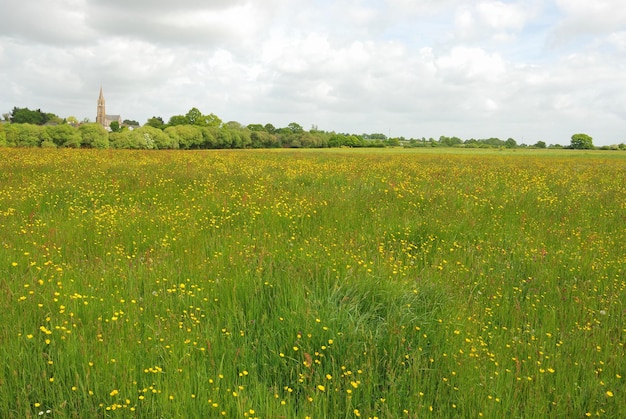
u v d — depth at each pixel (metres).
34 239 6.42
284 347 3.75
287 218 8.34
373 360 3.61
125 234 7.04
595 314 4.78
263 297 4.51
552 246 7.22
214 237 6.84
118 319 4.02
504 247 7.27
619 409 3.16
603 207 11.16
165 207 9.12
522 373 3.61
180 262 5.66
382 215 8.80
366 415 3.03
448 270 5.88
